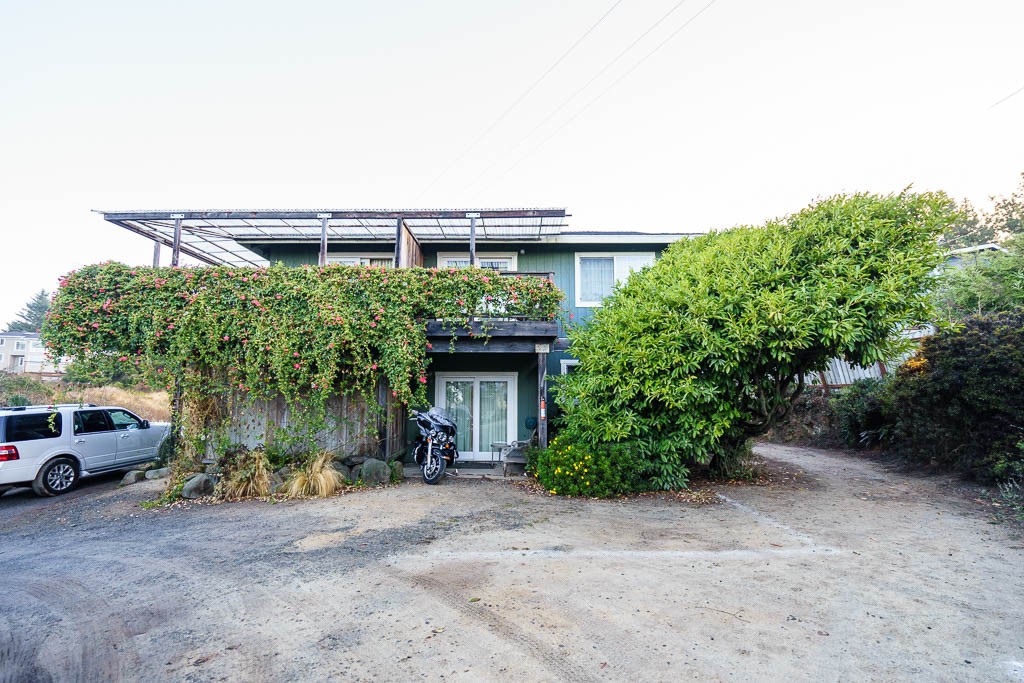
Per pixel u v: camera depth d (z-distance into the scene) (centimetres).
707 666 300
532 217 1028
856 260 733
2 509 823
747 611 373
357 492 841
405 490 853
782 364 775
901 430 923
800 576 439
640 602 393
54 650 346
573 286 1277
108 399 1688
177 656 332
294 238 1210
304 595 427
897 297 664
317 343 867
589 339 904
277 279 900
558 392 991
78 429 980
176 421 895
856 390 1159
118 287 890
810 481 849
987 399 686
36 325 5338
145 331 871
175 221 988
